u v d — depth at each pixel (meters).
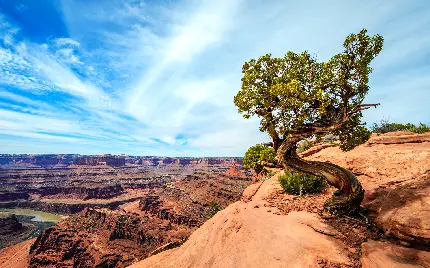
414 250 5.65
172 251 14.85
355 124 8.84
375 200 8.30
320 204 9.64
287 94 7.93
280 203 10.49
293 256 6.35
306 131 8.68
